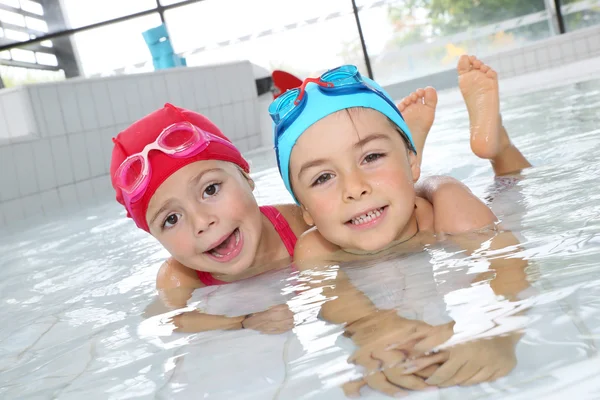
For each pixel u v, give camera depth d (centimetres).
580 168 201
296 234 204
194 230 172
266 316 125
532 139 297
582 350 71
